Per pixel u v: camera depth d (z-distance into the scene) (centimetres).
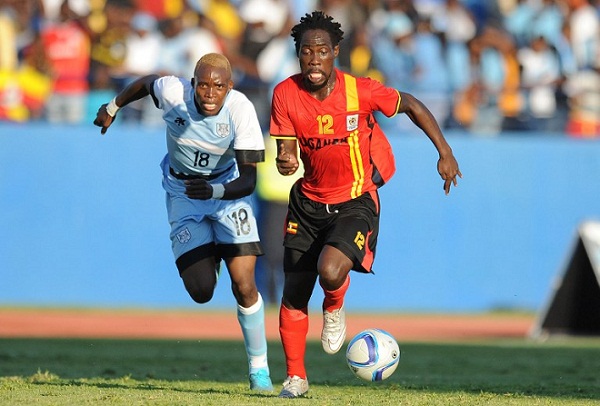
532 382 2691
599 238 5181
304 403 1938
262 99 7300
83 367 3038
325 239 2112
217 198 2166
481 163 7638
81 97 7088
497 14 7888
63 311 6606
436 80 7731
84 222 6969
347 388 2409
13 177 6869
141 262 7062
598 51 8006
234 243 2334
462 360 3594
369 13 7612
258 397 2070
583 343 4816
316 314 7019
